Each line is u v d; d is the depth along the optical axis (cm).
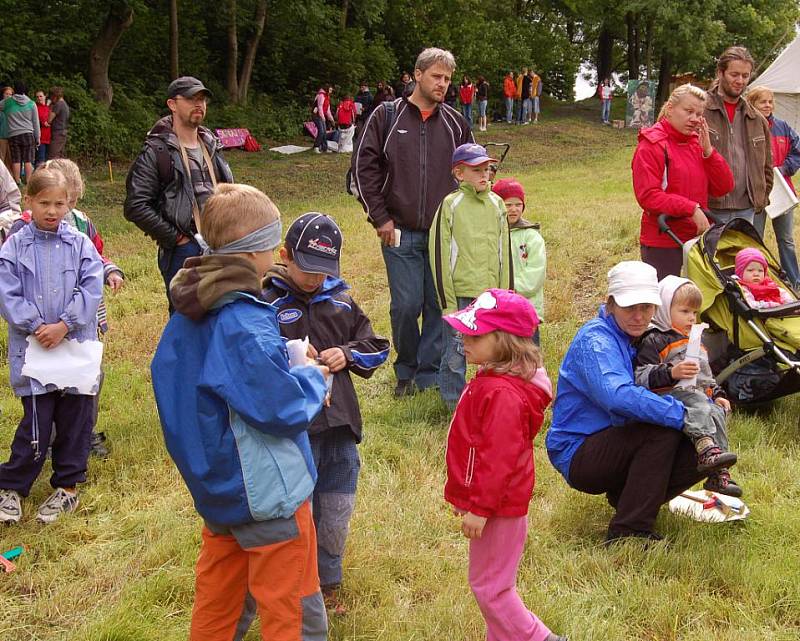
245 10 2948
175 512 466
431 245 576
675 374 404
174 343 287
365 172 614
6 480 462
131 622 360
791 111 1928
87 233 545
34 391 453
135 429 575
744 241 621
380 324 805
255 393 273
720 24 3800
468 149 559
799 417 584
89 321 469
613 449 418
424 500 471
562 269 943
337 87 3269
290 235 342
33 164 1864
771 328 573
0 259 458
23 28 2455
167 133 564
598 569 395
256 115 2906
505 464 307
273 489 281
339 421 352
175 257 571
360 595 383
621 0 4147
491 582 320
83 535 445
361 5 3225
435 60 599
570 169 2200
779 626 359
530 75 3609
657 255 636
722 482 406
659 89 4456
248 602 319
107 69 2534
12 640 360
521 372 312
